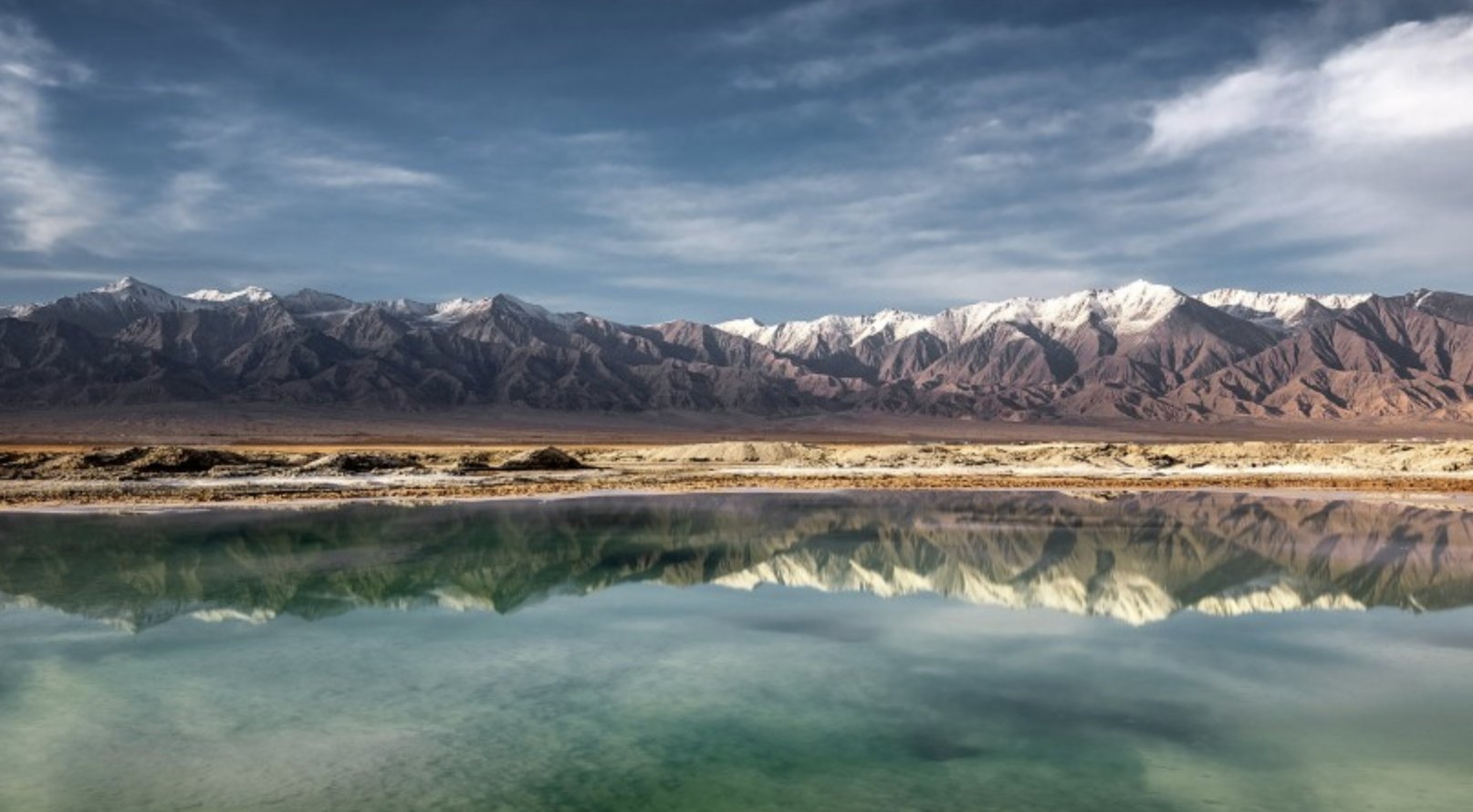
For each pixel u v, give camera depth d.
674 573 25.80
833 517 37.97
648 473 64.31
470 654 17.61
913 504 43.47
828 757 12.73
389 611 21.14
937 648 18.11
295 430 170.62
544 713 14.42
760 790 11.71
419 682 15.88
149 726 13.77
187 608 21.33
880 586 23.98
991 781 11.97
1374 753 12.86
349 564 26.73
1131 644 18.31
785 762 12.59
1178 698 15.08
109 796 11.48
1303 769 12.32
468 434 173.62
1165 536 32.62
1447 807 11.21
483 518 37.16
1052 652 17.81
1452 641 18.47
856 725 13.90
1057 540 31.59
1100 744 13.20
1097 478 60.03
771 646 18.23
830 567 26.56
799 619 20.42
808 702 14.95
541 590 23.45
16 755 12.70
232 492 46.88
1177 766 12.42
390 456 63.44
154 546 29.62
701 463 77.06
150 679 16.02
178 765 12.40
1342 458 69.06
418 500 44.00
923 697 15.15
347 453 61.69
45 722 13.95
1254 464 69.00
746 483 55.56
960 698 15.12
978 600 22.44
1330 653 17.67
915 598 22.69
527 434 176.38
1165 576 25.20
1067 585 24.11
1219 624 19.97
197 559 27.30
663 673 16.45
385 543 30.55
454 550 29.20
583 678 16.12
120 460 55.44
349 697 15.10
